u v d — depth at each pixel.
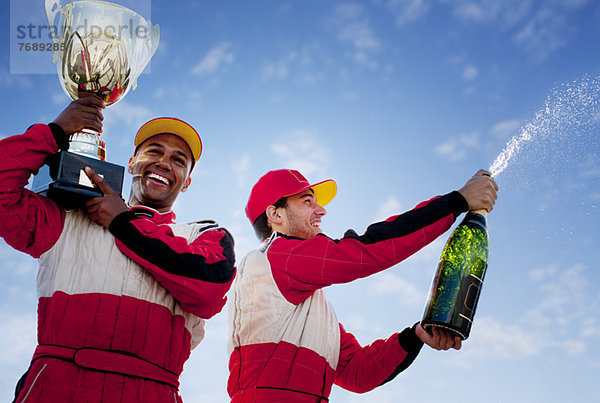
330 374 3.62
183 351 3.15
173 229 3.37
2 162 2.83
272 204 4.06
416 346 3.73
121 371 2.84
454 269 3.41
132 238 3.00
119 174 3.11
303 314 3.58
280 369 3.43
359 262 3.41
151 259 2.99
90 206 3.04
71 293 2.94
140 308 2.98
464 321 3.34
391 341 3.83
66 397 2.74
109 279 2.97
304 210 4.05
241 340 3.60
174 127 3.63
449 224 3.49
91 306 2.90
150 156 3.55
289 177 4.12
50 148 2.94
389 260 3.40
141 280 3.03
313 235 4.02
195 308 3.07
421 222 3.43
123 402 2.80
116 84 3.34
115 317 2.91
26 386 2.78
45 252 3.01
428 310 3.40
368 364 3.81
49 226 2.97
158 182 3.50
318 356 3.55
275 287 3.57
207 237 3.33
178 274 3.00
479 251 3.45
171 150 3.58
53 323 2.88
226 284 3.16
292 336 3.51
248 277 3.67
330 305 3.85
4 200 2.81
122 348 2.89
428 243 3.46
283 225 4.04
